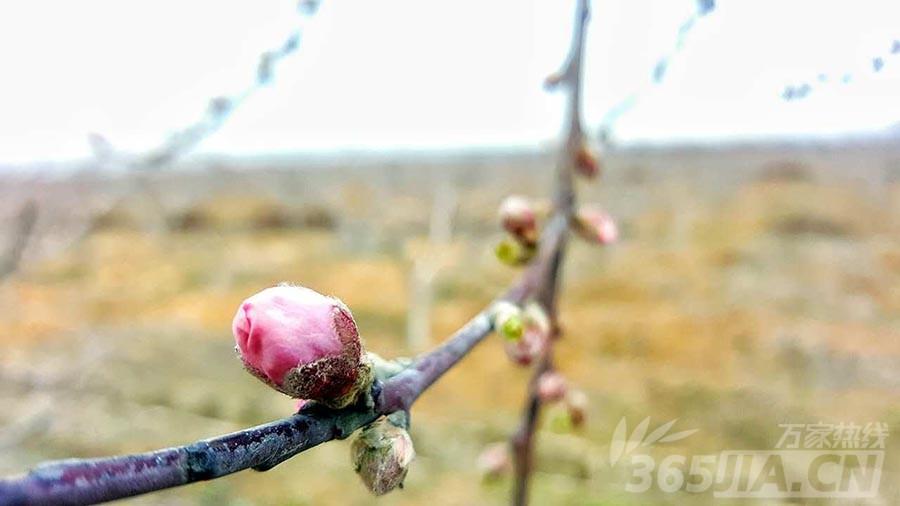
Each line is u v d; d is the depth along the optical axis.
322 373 0.09
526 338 0.15
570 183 0.18
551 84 0.18
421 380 0.10
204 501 0.38
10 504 0.06
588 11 0.18
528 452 0.18
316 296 0.09
